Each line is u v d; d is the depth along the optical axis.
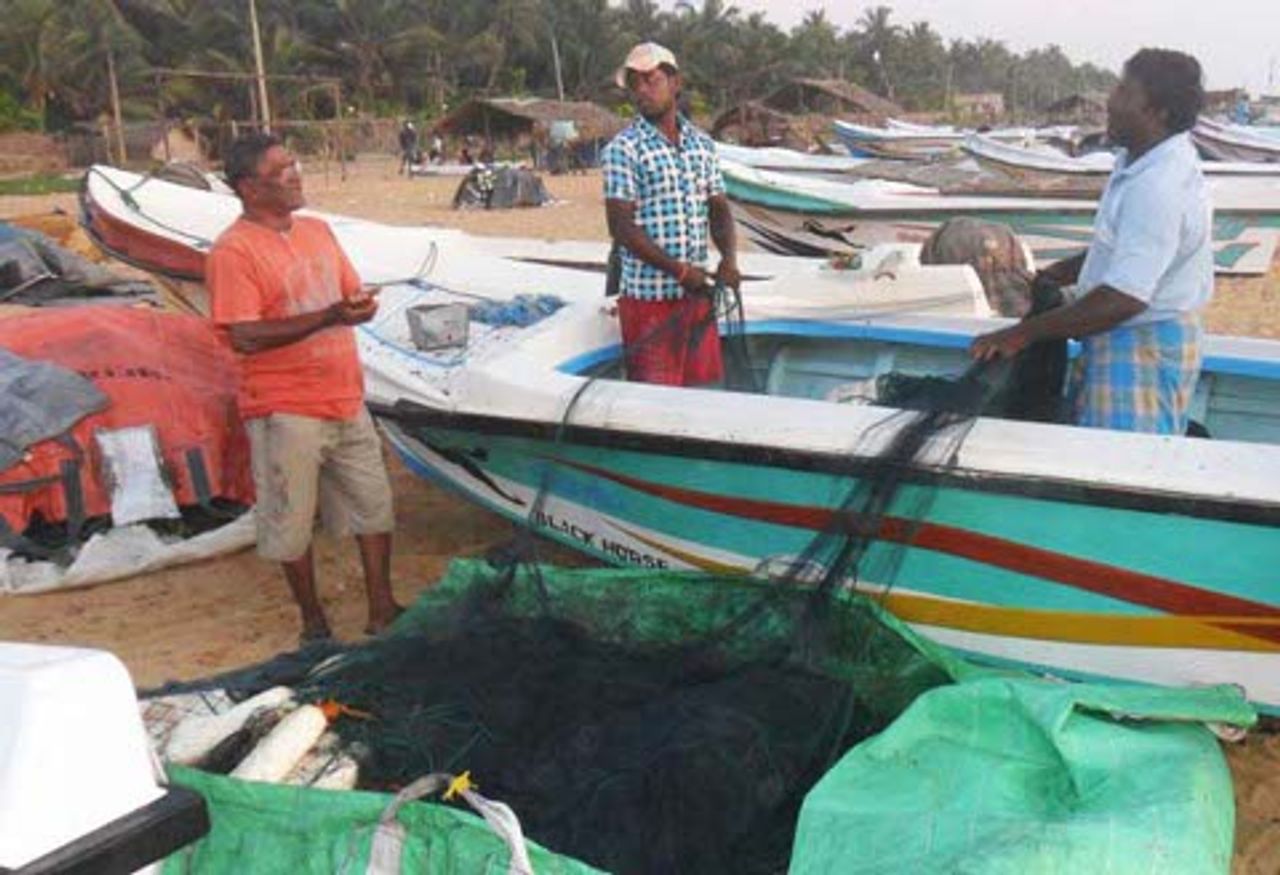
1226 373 4.86
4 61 55.12
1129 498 3.51
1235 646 3.58
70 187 35.22
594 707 3.55
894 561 4.01
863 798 3.03
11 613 5.05
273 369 4.35
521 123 44.97
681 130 4.95
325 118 57.81
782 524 4.22
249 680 3.76
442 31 67.56
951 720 3.26
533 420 4.54
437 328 5.09
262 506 4.51
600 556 4.88
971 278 5.46
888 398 4.64
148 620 5.00
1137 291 3.63
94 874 2.02
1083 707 3.27
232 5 58.00
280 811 3.00
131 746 2.13
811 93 58.34
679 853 3.06
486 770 3.34
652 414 4.30
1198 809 2.91
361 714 3.55
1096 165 13.72
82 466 5.40
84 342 5.77
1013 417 4.10
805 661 3.77
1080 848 2.72
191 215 7.34
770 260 6.85
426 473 5.44
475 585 4.18
